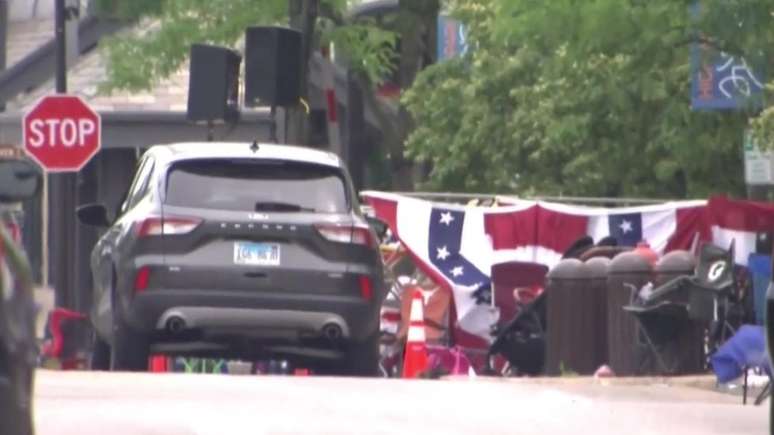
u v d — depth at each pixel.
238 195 54.75
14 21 140.50
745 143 74.00
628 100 83.94
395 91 124.50
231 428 40.31
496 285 70.00
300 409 44.16
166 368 61.06
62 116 72.19
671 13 65.25
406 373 64.25
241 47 106.44
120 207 61.12
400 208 73.00
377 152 135.00
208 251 53.91
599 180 95.62
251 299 53.84
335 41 101.62
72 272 74.69
